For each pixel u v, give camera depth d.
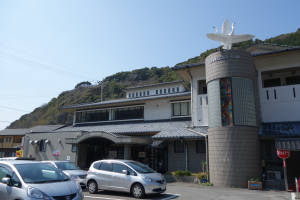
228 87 15.34
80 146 22.88
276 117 17.05
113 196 10.84
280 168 15.79
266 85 20.19
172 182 16.36
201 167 17.66
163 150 19.72
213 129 15.27
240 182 13.80
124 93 84.88
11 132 43.25
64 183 6.95
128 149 18.95
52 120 72.81
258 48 19.80
